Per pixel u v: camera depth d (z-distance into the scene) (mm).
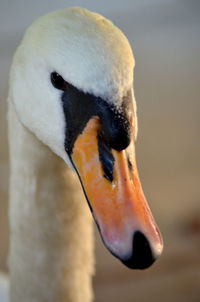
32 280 1313
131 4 2238
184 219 1707
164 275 1622
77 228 1302
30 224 1298
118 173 1176
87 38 1178
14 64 1234
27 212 1296
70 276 1312
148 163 1838
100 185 1178
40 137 1225
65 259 1307
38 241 1302
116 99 1169
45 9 2199
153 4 2244
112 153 1177
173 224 1697
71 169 1236
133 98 1181
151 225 1166
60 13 1202
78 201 1293
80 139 1186
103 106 1170
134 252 1154
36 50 1200
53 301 1315
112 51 1173
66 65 1176
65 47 1180
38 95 1205
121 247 1157
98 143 1179
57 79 1188
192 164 1840
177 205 1741
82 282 1321
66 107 1188
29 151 1267
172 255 1642
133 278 1619
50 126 1205
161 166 1832
